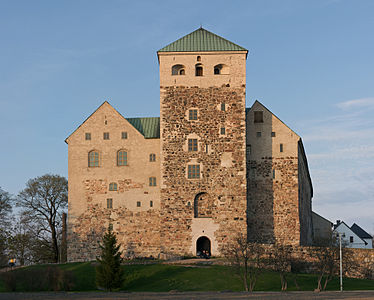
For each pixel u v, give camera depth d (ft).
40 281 200.03
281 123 260.62
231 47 250.98
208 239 242.78
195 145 244.63
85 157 260.01
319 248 233.14
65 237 305.12
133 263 227.81
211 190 241.35
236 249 214.69
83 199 256.93
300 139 260.42
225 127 244.83
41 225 296.92
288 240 252.21
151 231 252.21
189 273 210.38
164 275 209.56
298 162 260.01
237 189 240.94
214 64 248.93
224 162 242.99
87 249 252.83
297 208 254.27
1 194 291.99
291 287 199.52
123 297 163.63
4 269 238.68
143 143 259.60
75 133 261.65
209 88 247.50
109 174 258.16
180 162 243.81
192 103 246.88
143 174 256.93
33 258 301.63
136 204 255.09
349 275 231.30
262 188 256.93
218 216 239.91
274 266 220.02
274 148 259.19
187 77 248.52
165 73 249.14
